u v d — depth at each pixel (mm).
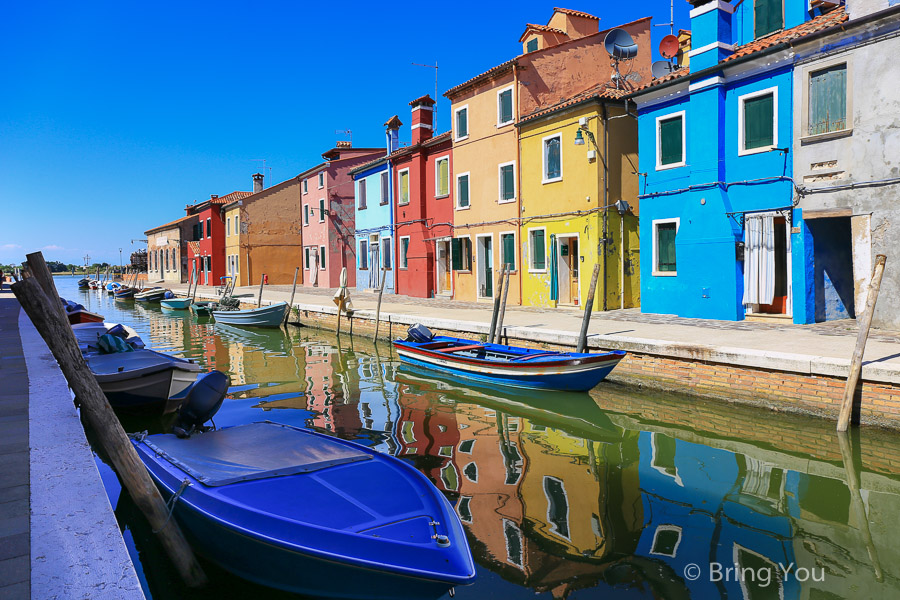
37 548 3270
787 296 14297
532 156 20719
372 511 4750
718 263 15211
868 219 12367
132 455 4828
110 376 9547
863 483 6883
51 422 5762
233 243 44969
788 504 6297
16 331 14664
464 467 7551
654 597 4496
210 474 5414
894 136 11922
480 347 13570
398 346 15086
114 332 15148
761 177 14359
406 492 5090
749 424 9328
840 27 12469
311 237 39875
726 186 15109
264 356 17641
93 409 4723
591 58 22453
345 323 22109
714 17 15164
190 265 53500
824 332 12039
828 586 4641
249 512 4613
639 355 11703
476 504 6328
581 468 7477
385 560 4180
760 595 4508
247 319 25594
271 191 44062
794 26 15398
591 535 5547
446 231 25500
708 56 15273
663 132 16766
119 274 80125
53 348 4625
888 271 12133
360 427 9578
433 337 14953
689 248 15945
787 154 13789
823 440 8414
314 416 10312
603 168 18375
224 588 4945
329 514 4688
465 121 24000
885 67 12008
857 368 8445
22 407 6379
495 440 8781
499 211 22312
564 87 22000
